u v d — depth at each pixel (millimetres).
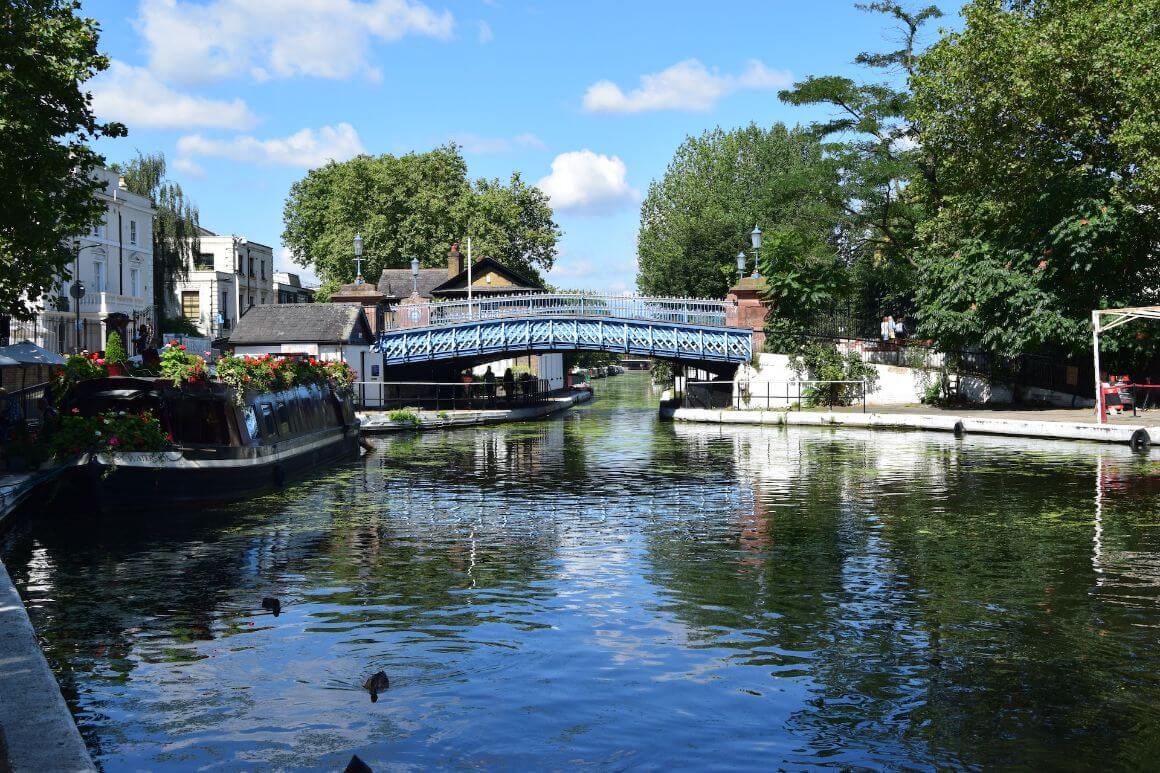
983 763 7172
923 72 41000
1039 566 13312
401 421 39969
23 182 20312
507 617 11141
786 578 12844
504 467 26500
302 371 27219
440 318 48812
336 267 81688
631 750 7453
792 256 43281
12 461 18609
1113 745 7453
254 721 8094
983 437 31750
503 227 86625
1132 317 29938
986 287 36719
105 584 13117
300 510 19219
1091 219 33344
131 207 61656
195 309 75500
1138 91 29391
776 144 77062
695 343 44000
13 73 19859
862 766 7152
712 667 9305
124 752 7484
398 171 82750
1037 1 36750
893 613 11094
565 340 45906
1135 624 10523
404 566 13969
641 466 26078
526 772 7090
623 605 11586
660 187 85688
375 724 8000
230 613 11562
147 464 18812
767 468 24953
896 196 48375
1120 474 22172
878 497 19656
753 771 7078
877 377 41875
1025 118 34344
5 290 21219
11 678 7543
